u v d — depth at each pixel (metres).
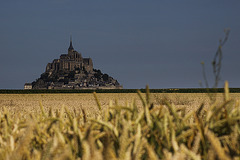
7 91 126.44
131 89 122.94
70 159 2.47
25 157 3.19
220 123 3.64
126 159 2.59
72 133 3.74
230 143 3.42
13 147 3.33
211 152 2.74
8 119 5.09
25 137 2.93
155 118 3.62
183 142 3.55
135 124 3.85
